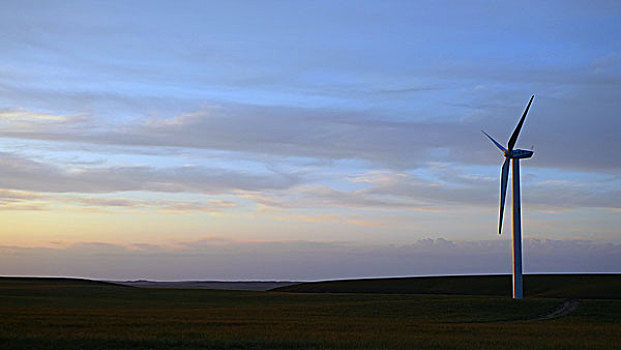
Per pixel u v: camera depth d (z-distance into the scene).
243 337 36.75
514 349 33.12
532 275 139.00
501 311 65.12
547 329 46.81
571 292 114.56
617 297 107.38
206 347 33.06
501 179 80.56
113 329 40.81
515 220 81.69
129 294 101.50
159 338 35.41
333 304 76.00
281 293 107.94
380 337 38.22
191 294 103.88
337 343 34.44
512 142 80.69
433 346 34.09
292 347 33.31
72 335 35.91
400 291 137.50
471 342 36.19
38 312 55.91
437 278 149.62
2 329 38.62
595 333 44.12
